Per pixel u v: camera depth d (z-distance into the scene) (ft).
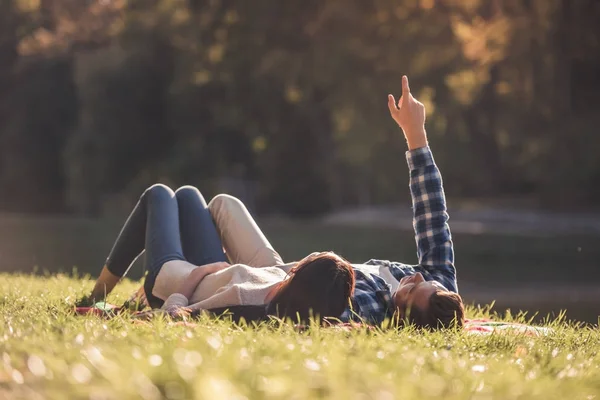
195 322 16.33
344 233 110.32
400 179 180.86
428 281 17.48
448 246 19.65
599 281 69.31
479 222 120.67
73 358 10.01
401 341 14.06
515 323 21.56
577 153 126.93
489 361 12.85
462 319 16.96
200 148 176.14
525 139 149.38
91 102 180.55
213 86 164.04
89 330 13.15
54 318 15.55
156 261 19.97
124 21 171.83
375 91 126.93
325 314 15.76
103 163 181.06
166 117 180.86
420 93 127.85
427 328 16.75
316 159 167.02
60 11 203.10
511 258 84.79
